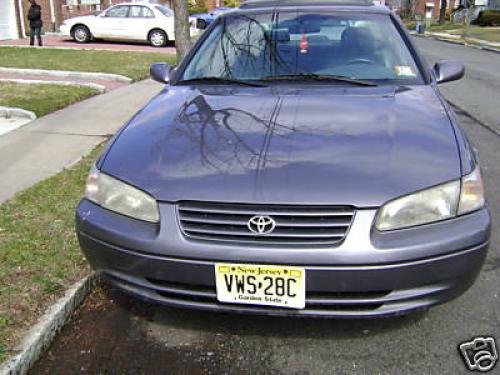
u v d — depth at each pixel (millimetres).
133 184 2492
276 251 2258
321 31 3857
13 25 21781
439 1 56500
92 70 11852
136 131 2891
